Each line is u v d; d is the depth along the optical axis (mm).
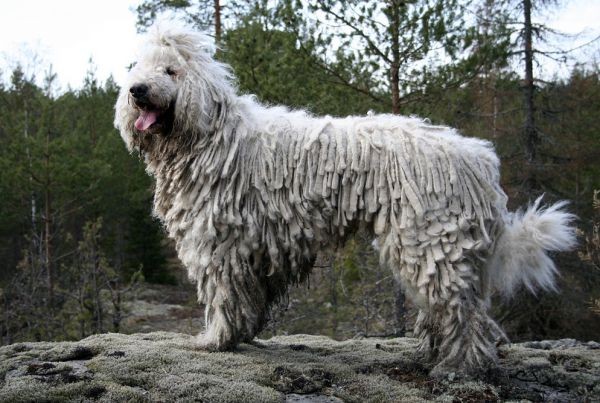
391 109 9398
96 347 4355
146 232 21875
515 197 12484
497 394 3654
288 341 5223
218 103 4113
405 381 3922
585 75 14062
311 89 9281
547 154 13188
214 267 4070
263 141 4062
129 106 4223
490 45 9359
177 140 4113
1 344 12648
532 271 3980
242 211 4004
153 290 20641
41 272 14023
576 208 12812
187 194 4109
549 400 3758
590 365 4535
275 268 4074
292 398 3590
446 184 3803
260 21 9859
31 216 17688
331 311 12219
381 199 3846
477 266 3877
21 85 20250
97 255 13625
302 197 3947
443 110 9977
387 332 10750
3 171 15750
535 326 13234
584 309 12711
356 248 11602
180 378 3680
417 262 3781
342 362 4305
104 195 19359
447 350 3877
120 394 3436
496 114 12031
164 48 4180
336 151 3943
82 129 18156
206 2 14578
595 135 13422
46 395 3418
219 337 4234
